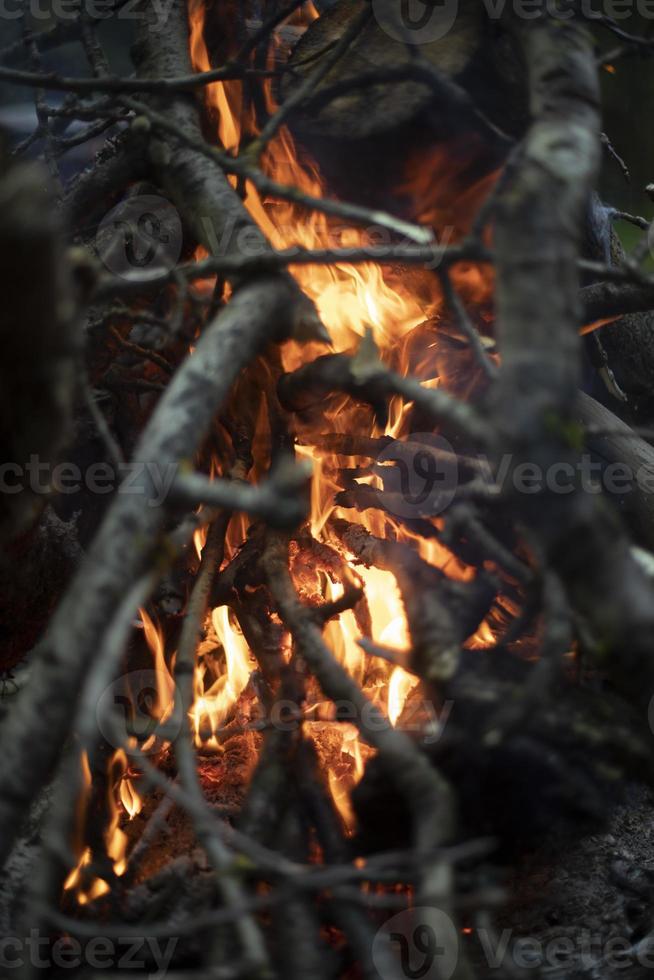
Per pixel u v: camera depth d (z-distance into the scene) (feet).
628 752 5.07
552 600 4.43
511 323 4.53
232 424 7.56
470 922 6.09
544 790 5.18
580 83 5.19
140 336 7.45
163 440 4.77
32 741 4.30
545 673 4.35
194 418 4.91
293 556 7.39
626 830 7.01
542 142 4.94
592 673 6.21
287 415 7.11
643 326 9.30
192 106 7.13
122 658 7.18
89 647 4.35
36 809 6.23
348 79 6.63
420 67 5.97
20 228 4.13
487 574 5.92
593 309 7.50
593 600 4.43
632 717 5.26
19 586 6.97
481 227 5.08
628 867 6.60
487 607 5.88
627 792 7.11
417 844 4.71
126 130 8.32
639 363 9.32
